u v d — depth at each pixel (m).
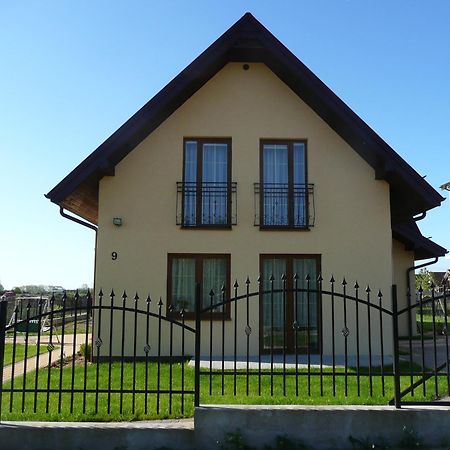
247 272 11.65
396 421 5.15
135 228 11.59
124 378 7.94
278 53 11.27
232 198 11.87
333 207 11.89
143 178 11.75
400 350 12.23
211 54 11.12
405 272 16.05
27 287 41.19
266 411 5.11
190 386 7.25
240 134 12.07
